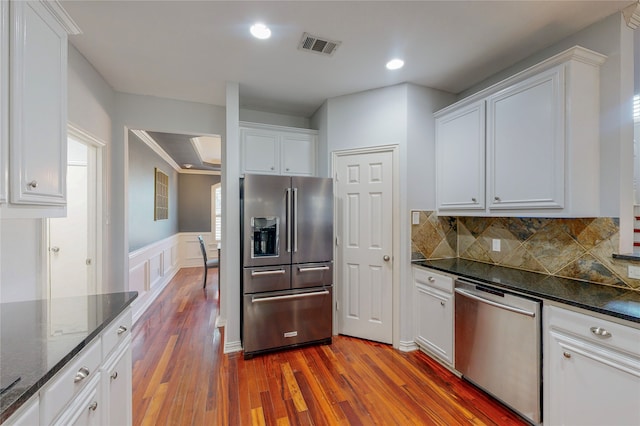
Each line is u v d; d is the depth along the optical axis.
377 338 2.96
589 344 1.46
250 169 3.12
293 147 3.31
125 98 3.09
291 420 1.84
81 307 1.44
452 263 2.68
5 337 1.10
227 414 1.89
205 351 2.79
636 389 1.28
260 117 3.59
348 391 2.14
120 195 3.09
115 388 1.39
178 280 5.82
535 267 2.26
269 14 1.84
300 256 2.85
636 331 1.28
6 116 1.01
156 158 5.00
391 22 1.92
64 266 2.89
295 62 2.45
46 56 1.21
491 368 1.97
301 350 2.81
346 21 1.92
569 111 1.76
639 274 1.69
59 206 1.31
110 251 2.97
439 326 2.47
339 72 2.62
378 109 2.93
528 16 1.86
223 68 2.56
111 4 1.74
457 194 2.60
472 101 2.43
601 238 1.86
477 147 2.38
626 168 1.80
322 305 2.91
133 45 2.20
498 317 1.92
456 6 1.77
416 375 2.35
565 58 1.77
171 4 1.75
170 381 2.27
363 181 3.03
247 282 2.67
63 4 1.73
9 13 1.02
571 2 1.73
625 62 1.80
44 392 0.87
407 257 2.80
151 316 3.78
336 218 3.15
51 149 1.25
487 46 2.21
